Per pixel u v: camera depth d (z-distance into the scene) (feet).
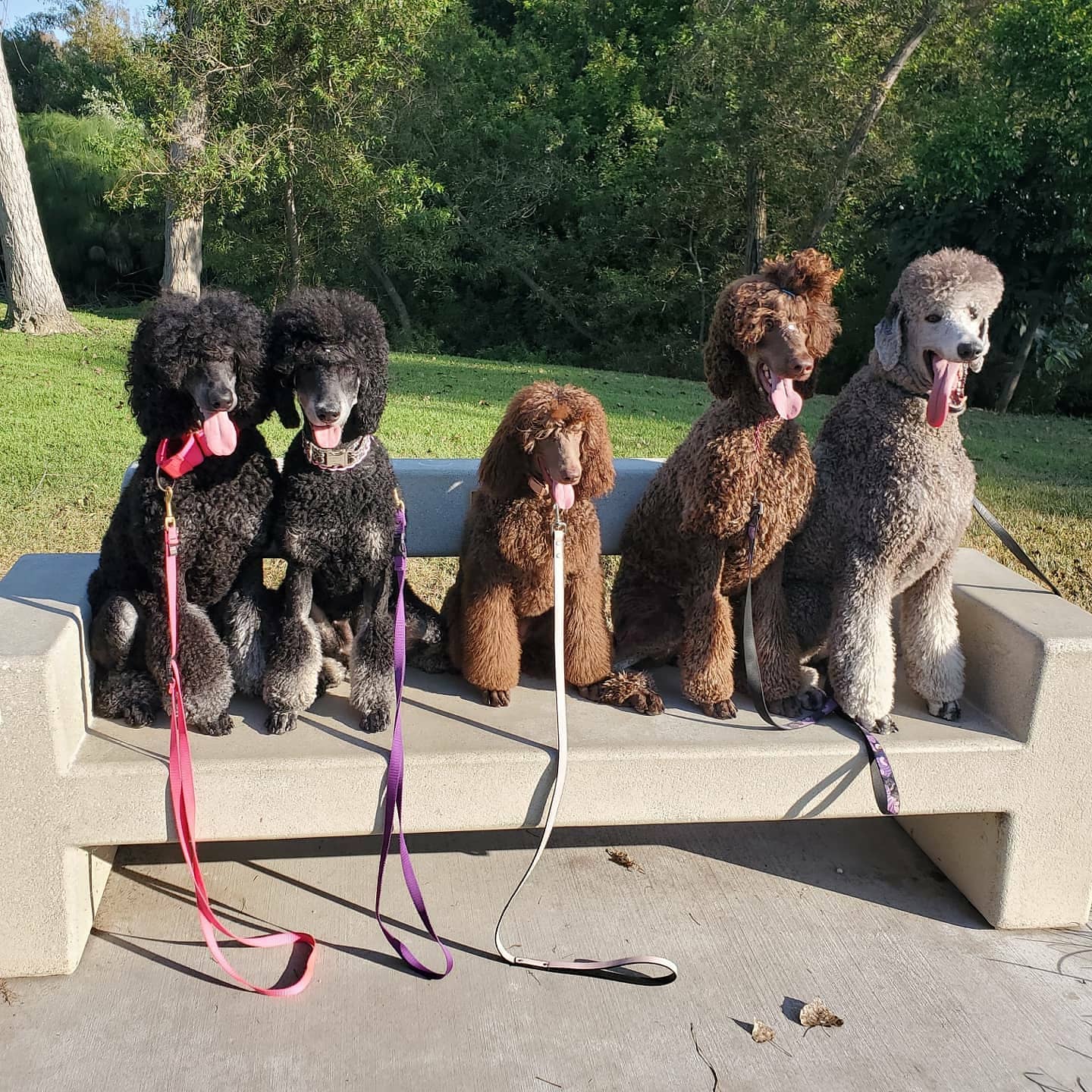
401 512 9.07
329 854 10.09
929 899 9.82
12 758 7.62
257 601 9.40
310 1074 7.31
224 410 7.79
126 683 8.76
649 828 10.80
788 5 54.95
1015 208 42.57
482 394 32.81
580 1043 7.71
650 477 11.31
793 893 9.78
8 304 44.29
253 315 8.32
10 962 8.10
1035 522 20.40
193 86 47.50
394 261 64.39
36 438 21.98
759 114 55.77
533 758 8.29
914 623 9.71
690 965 8.65
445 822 8.34
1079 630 8.84
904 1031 7.99
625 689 9.41
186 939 8.73
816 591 10.01
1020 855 9.14
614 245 67.21
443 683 9.84
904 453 9.02
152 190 48.26
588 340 71.26
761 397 8.80
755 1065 7.57
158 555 8.36
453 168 66.64
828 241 56.70
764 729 8.97
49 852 7.89
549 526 8.82
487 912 9.24
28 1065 7.28
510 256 67.41
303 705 8.89
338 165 51.75
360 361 8.33
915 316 8.79
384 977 8.32
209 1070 7.30
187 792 7.84
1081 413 49.96
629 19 73.05
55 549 16.03
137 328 8.33
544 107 70.44
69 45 100.58
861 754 8.71
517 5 79.56
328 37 47.62
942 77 58.03
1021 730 8.92
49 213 84.07
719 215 61.87
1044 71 41.09
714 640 9.29
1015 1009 8.29
